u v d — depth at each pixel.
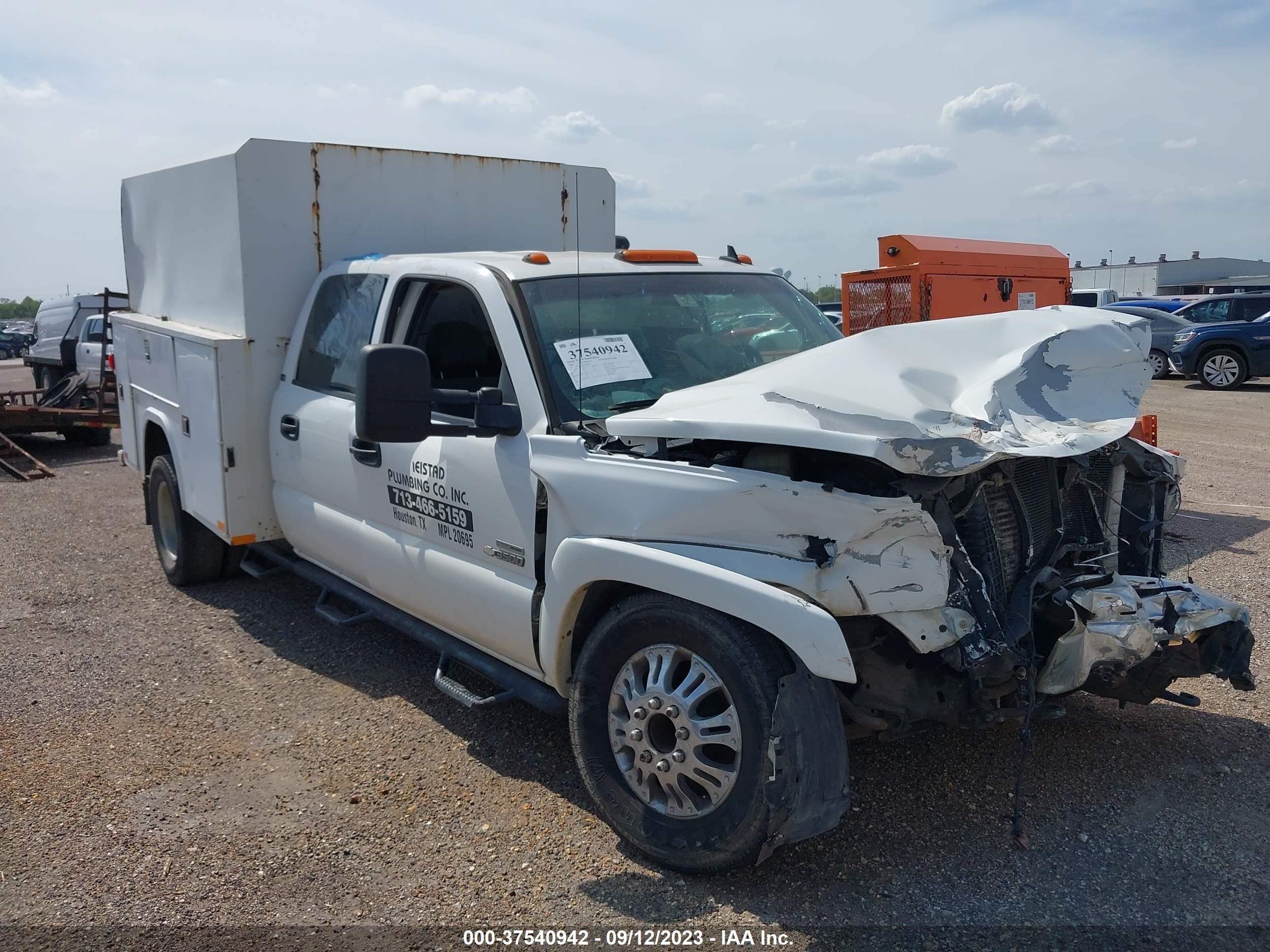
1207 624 3.47
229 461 5.44
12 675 5.20
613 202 6.82
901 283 11.07
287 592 6.57
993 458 2.92
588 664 3.50
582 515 3.45
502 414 3.72
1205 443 12.32
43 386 19.53
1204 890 3.16
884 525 2.88
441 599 4.26
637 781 3.40
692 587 3.07
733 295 4.57
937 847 3.43
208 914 3.18
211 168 5.57
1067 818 3.59
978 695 3.10
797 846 3.45
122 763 4.21
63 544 8.04
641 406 3.83
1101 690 3.48
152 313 6.86
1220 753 4.05
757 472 3.04
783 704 2.97
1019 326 3.53
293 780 4.03
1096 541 3.82
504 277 4.08
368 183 5.67
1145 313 20.94
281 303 5.48
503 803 3.81
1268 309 19.72
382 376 3.29
